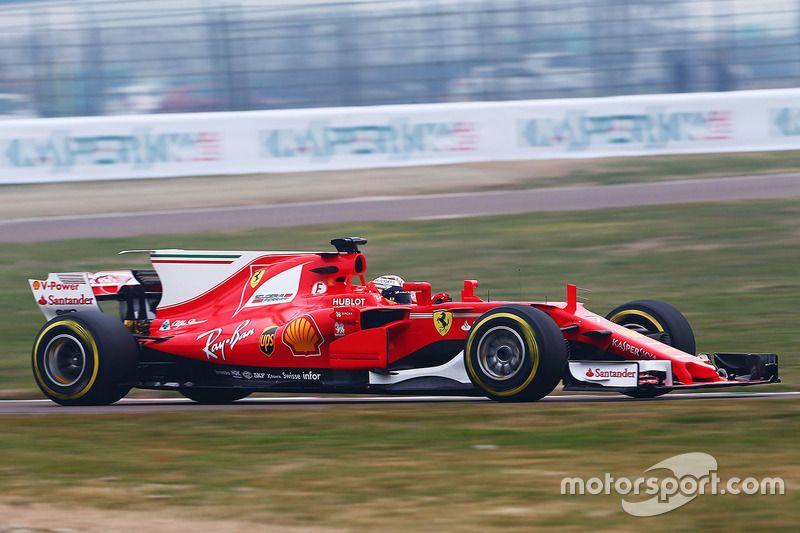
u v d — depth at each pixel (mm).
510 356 23484
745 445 18734
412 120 72250
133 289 29641
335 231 60875
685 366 24062
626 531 13828
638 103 71688
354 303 26203
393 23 81938
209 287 28656
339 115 71375
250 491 16453
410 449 19219
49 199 69750
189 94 81000
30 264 56094
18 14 82625
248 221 63656
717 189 68688
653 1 80250
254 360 26891
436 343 25344
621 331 25156
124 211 67250
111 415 24453
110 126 70250
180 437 21203
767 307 44062
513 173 72625
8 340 42688
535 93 80312
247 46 81625
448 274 51906
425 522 14453
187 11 81938
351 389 25578
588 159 75938
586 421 21312
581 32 80500
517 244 57719
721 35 79062
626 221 62062
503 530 14008
